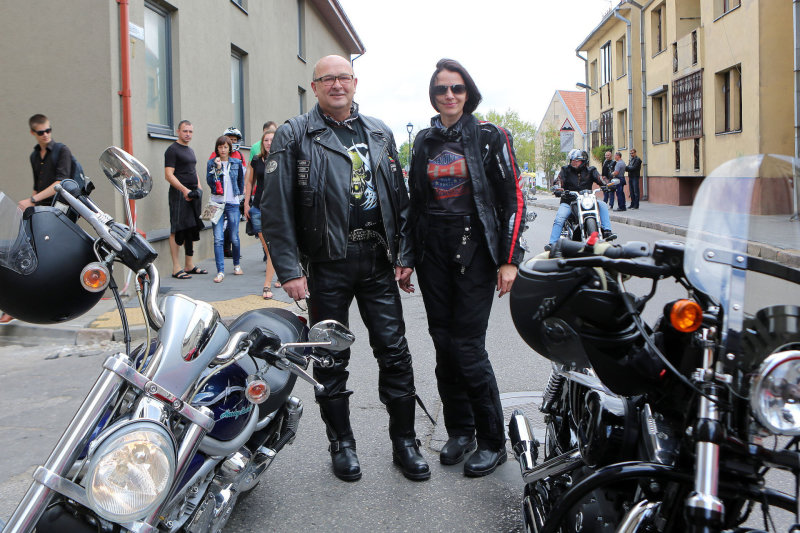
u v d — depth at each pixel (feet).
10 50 27.76
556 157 206.18
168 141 33.47
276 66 56.08
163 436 6.60
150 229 31.53
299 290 11.50
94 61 27.55
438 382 12.67
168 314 7.45
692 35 72.90
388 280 12.17
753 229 6.48
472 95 11.80
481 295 11.87
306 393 16.51
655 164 89.40
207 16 38.81
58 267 7.20
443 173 11.78
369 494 11.44
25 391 16.89
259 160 31.76
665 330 6.71
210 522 8.36
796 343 5.78
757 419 5.61
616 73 108.17
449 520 10.52
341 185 11.54
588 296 6.68
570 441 9.01
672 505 6.31
